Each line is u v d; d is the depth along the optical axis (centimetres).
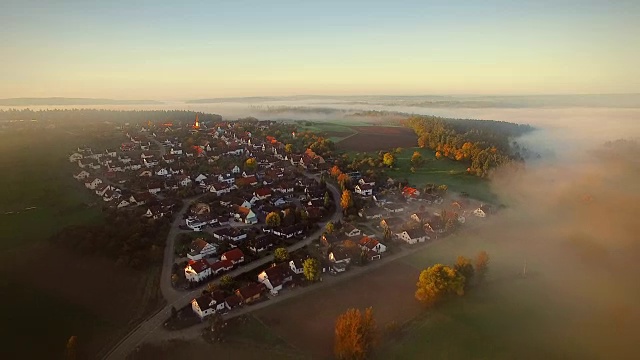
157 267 14925
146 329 11644
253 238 17112
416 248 17038
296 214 19512
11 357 10550
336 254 15300
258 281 13988
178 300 13025
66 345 11031
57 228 17212
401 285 13988
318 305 12738
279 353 10612
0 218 18012
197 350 10756
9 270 13875
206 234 17812
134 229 16725
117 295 13200
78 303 12700
